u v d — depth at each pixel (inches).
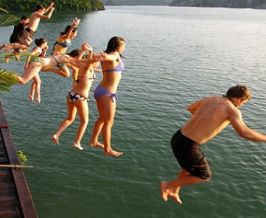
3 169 483.2
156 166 813.9
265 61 2149.4
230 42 3002.0
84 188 725.9
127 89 1369.3
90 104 1179.3
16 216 398.3
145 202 690.2
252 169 813.2
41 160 816.9
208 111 257.8
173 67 1825.8
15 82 334.0
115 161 824.3
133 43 2632.9
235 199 702.5
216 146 906.1
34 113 1096.2
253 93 1402.6
